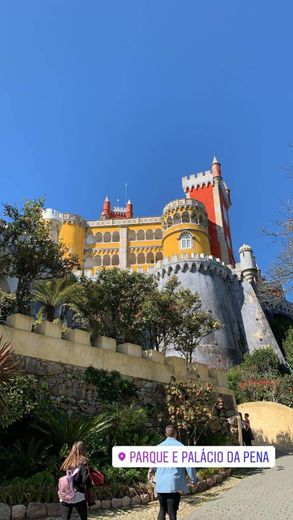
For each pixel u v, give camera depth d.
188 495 9.91
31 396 10.12
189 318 23.55
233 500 9.02
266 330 50.81
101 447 9.78
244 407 23.17
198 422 12.85
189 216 64.62
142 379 13.91
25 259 18.17
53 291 20.64
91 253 70.69
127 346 14.05
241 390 30.81
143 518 7.68
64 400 11.45
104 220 73.44
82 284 23.31
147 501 9.03
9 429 9.54
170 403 13.13
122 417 11.25
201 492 10.33
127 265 68.94
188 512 8.26
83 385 12.13
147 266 68.44
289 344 42.94
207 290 51.34
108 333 22.83
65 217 70.06
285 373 40.12
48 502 7.58
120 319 23.08
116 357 13.41
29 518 7.15
